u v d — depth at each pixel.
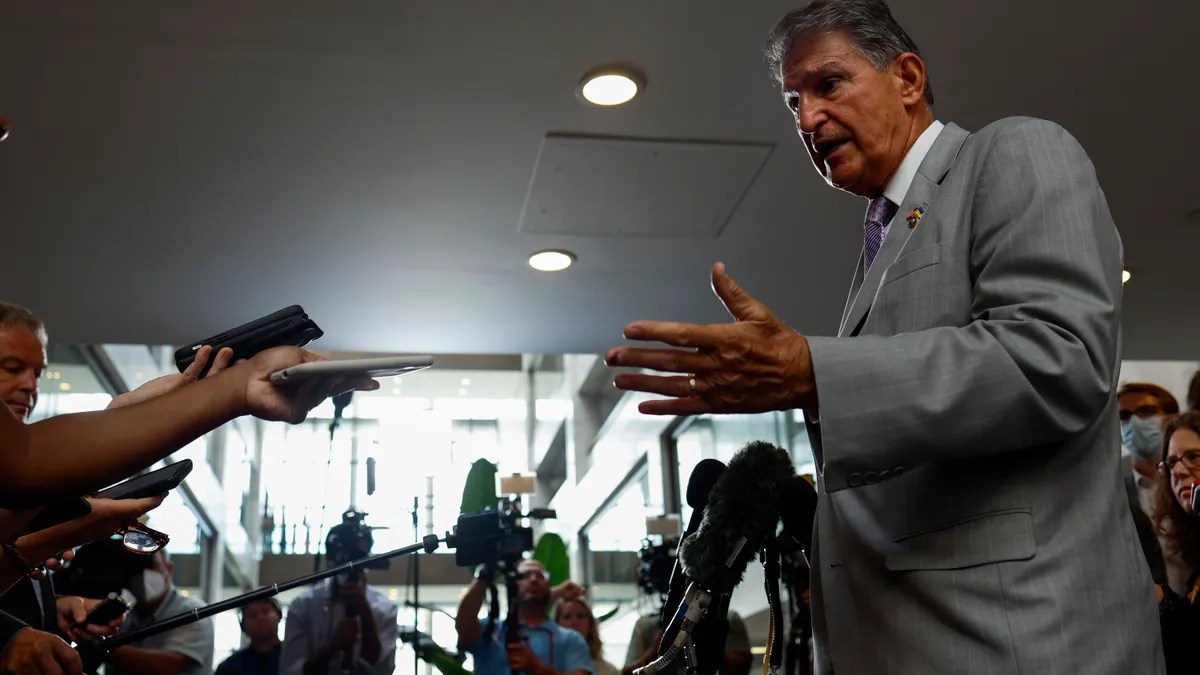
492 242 4.43
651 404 1.15
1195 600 2.36
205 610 2.07
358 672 4.30
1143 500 4.99
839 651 1.28
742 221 4.33
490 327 5.29
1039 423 1.11
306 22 3.13
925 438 1.10
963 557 1.17
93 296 4.74
